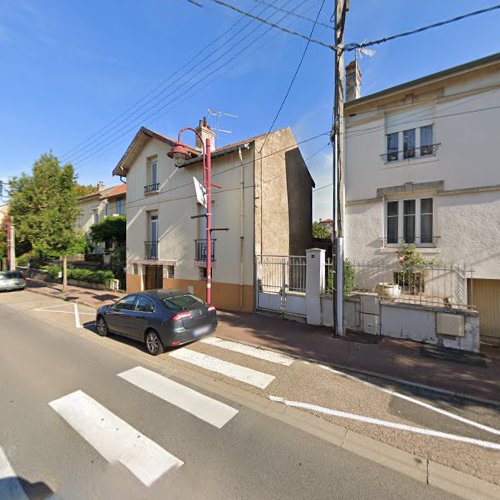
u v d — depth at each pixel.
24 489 2.70
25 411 4.07
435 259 8.54
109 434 3.54
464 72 7.95
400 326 7.05
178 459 3.09
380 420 3.82
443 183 8.45
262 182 10.59
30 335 8.16
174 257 12.77
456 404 4.22
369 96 9.38
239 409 4.12
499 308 8.24
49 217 15.36
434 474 2.87
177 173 12.63
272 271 10.85
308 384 4.88
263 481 2.77
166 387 4.82
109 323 7.70
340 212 7.31
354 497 2.59
